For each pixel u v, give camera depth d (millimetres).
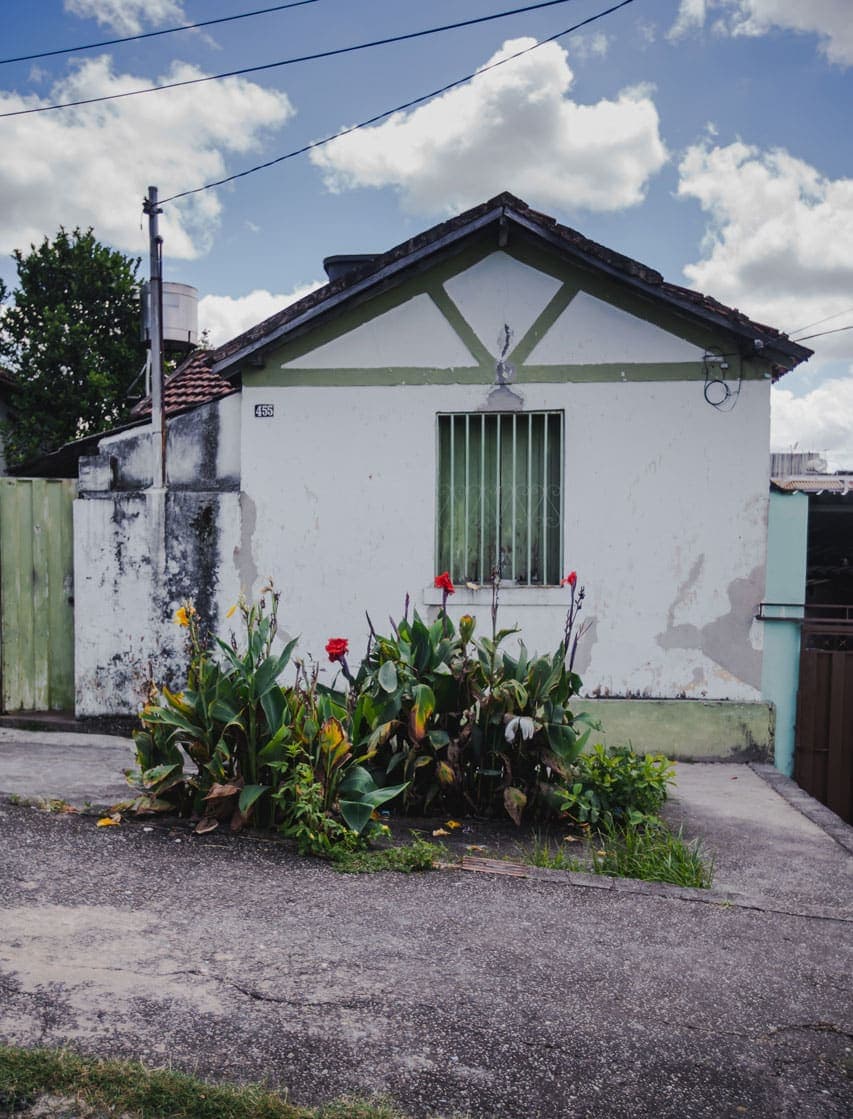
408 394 8023
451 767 5680
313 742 5121
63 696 8586
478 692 5801
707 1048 3107
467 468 8117
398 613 8078
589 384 7883
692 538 7848
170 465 8258
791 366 7812
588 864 5078
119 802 5363
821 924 4352
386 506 8062
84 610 8258
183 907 4023
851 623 7848
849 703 7895
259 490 8133
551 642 7965
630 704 7871
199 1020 3037
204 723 5176
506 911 4258
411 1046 2980
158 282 8289
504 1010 3268
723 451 7805
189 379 10664
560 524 8016
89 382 17297
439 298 7969
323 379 8070
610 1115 2709
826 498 8852
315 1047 2932
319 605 8133
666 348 7820
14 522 8469
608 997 3430
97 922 3771
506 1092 2777
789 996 3545
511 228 7715
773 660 7961
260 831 5121
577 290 7863
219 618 8195
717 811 6340
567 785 5770
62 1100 2539
